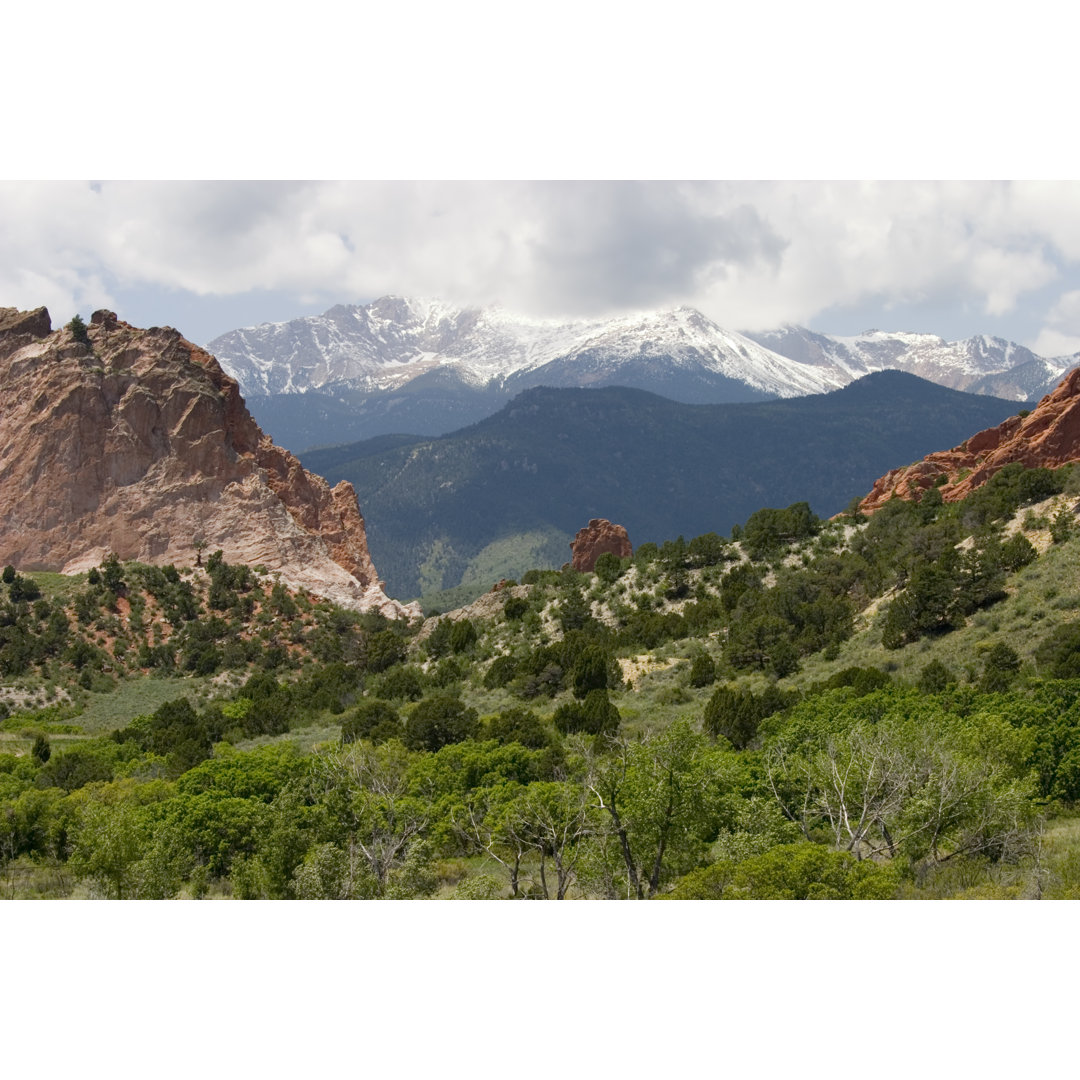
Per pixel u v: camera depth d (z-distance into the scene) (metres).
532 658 105.56
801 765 48.81
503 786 58.25
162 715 100.62
